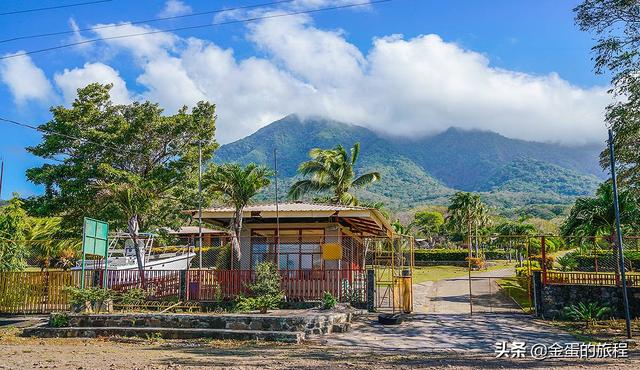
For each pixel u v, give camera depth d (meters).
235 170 22.50
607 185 23.45
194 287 20.66
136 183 28.67
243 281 20.53
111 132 32.53
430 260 59.84
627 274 19.34
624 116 20.39
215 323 16.44
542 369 10.48
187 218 33.22
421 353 13.12
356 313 19.09
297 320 15.98
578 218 23.56
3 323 18.75
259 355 12.52
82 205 30.70
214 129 35.03
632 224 23.06
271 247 23.61
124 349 13.76
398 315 18.06
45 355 12.43
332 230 23.48
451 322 18.28
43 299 20.17
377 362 11.41
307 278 20.62
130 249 32.38
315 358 12.03
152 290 20.77
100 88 33.59
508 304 23.05
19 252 25.14
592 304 18.64
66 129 31.56
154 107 33.19
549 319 19.22
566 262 33.84
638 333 16.47
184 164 33.25
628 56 19.62
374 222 24.72
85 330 16.45
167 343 15.05
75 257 37.41
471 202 70.69
